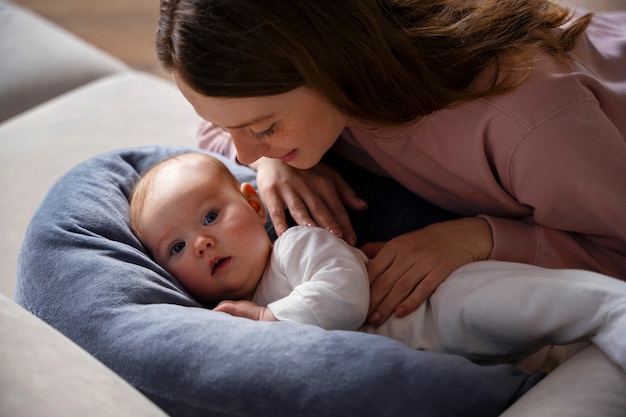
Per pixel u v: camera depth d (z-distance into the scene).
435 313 1.02
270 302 1.10
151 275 1.01
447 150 1.06
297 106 0.92
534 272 0.96
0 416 0.66
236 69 0.86
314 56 0.88
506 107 0.99
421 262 1.06
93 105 1.64
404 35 0.96
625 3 1.49
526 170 1.00
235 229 1.11
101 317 0.93
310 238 1.08
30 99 1.75
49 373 0.73
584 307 0.87
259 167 1.25
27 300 0.99
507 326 0.93
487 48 1.01
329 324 0.99
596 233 1.06
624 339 0.81
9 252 1.31
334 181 1.24
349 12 0.89
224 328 0.89
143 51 2.65
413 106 0.98
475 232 1.09
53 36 1.88
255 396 0.82
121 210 1.15
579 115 0.98
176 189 1.13
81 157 1.49
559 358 1.07
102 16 2.87
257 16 0.85
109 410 0.70
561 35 1.09
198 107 0.93
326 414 0.80
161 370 0.86
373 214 1.23
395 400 0.81
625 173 0.98
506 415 0.79
